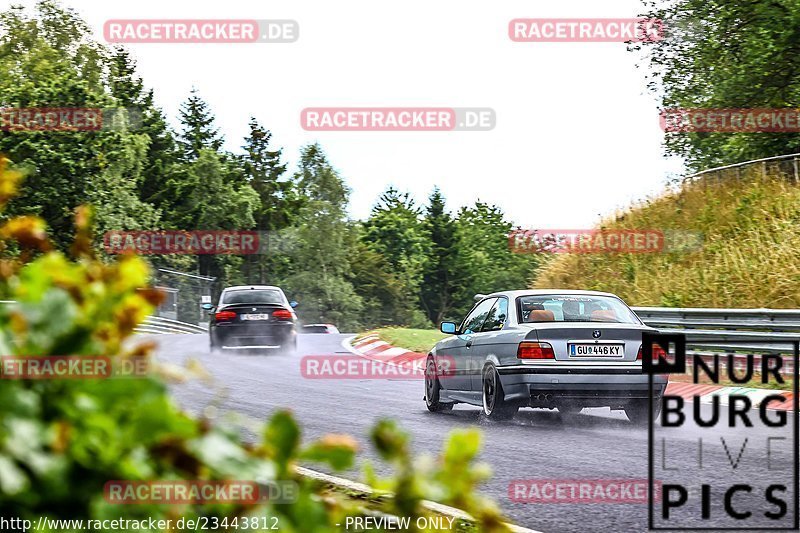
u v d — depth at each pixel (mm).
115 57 106562
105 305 1776
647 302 29516
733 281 27062
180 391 16422
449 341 14773
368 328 129750
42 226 2094
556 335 12656
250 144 126375
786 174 33156
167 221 97875
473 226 166750
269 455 1868
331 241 114750
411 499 1938
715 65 41875
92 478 1699
